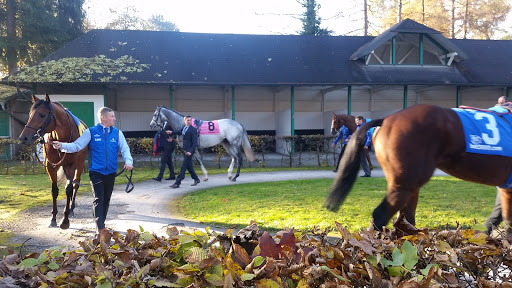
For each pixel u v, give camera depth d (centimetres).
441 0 2838
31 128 514
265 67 1723
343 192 374
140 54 1691
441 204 659
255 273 169
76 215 646
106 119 475
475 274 205
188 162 956
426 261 198
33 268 197
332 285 166
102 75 1511
